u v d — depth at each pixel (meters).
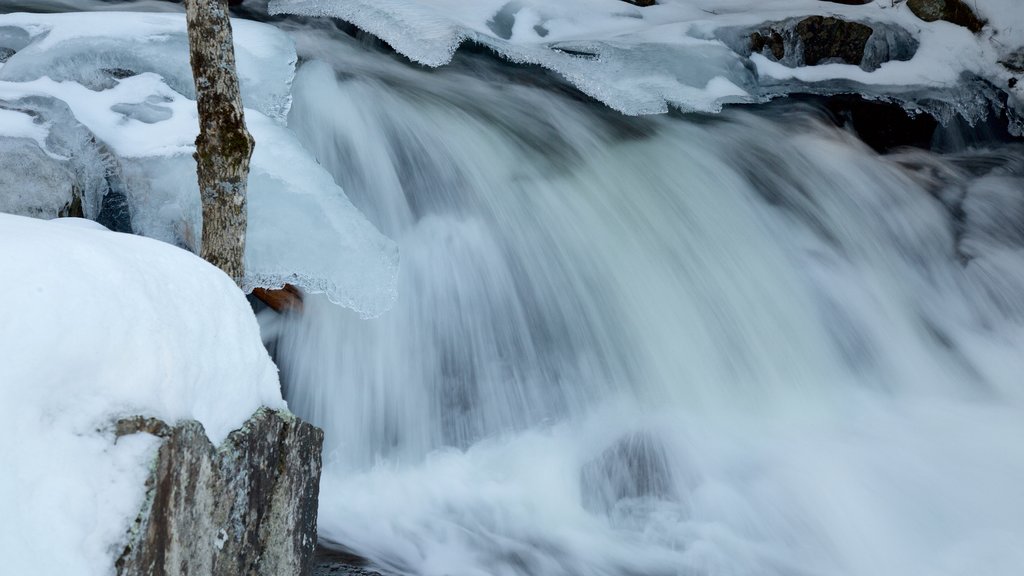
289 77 6.04
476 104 7.57
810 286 6.99
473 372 5.96
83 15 6.02
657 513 4.77
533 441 5.61
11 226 1.83
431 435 5.71
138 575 1.61
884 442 5.59
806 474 5.09
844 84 9.71
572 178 7.10
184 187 4.77
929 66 10.21
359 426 5.70
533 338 6.16
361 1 8.39
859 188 8.10
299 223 4.75
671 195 7.30
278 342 5.81
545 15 9.77
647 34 9.41
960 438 5.72
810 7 10.53
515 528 4.73
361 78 7.31
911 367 6.70
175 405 1.81
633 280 6.53
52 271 1.68
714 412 5.93
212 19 2.72
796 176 7.97
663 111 8.33
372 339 5.86
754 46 9.65
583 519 4.87
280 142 5.11
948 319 7.29
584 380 6.03
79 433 1.59
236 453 2.07
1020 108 10.43
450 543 4.53
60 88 5.27
